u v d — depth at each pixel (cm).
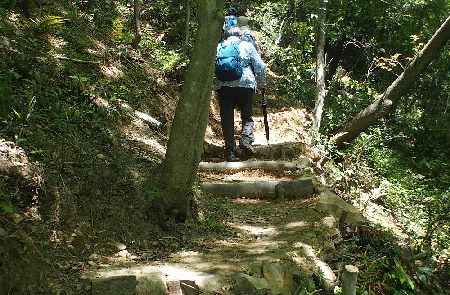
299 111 964
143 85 686
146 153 513
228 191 550
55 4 714
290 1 1298
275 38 1299
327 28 1279
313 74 1211
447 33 835
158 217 420
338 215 509
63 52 592
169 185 419
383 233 534
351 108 1090
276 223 473
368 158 903
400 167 952
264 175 607
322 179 646
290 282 367
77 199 389
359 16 1447
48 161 393
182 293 329
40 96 473
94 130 489
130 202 416
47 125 440
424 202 771
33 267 317
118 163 452
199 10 395
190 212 448
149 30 881
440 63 1449
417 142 1203
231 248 405
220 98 634
